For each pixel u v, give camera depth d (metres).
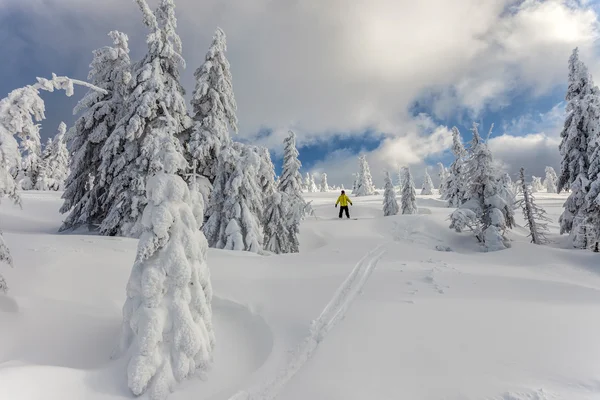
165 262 4.95
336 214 35.00
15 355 5.12
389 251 14.51
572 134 21.03
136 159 15.05
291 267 10.55
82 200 17.81
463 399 3.87
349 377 4.53
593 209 18.30
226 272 9.51
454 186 41.09
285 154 20.97
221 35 18.39
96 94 17.98
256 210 16.16
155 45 16.27
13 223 22.11
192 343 4.71
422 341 5.46
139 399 4.23
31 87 6.43
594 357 4.77
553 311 6.79
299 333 5.99
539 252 14.91
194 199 5.82
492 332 5.75
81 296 7.18
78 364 5.15
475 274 10.14
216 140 17.22
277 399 4.26
